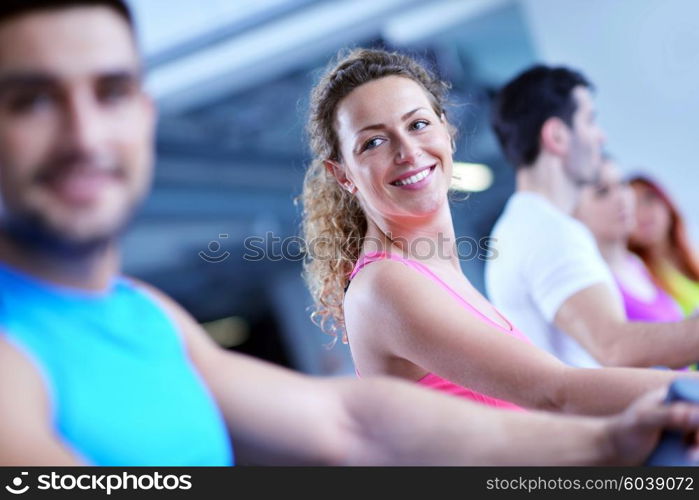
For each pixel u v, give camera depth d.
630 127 4.39
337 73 1.69
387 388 0.96
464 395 1.41
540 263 2.06
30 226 0.70
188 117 6.49
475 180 6.14
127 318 0.80
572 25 4.43
